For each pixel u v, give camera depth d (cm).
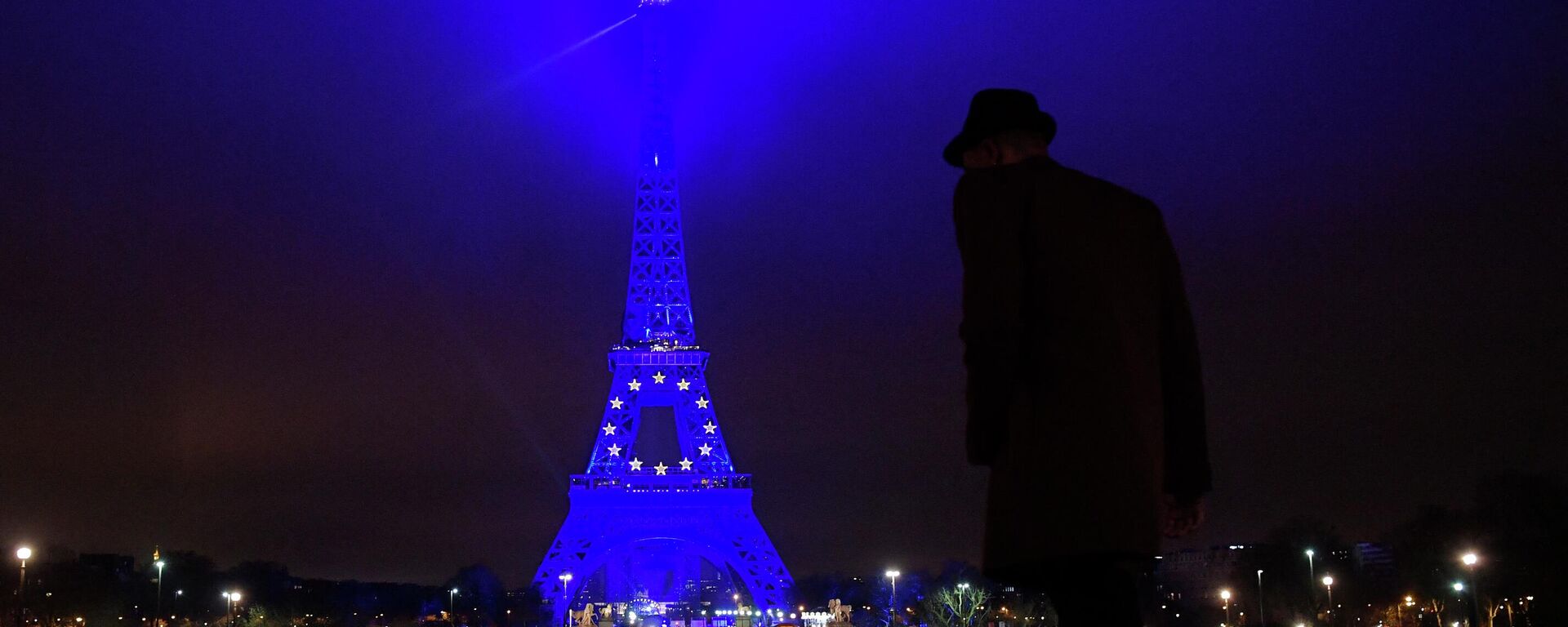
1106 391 1023
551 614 19400
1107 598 1042
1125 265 1070
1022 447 1038
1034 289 1055
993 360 1023
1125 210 1089
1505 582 15088
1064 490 1009
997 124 1132
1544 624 15050
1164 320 1118
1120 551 995
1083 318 1035
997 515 1050
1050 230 1048
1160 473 1045
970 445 1060
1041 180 1072
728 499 19850
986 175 1088
